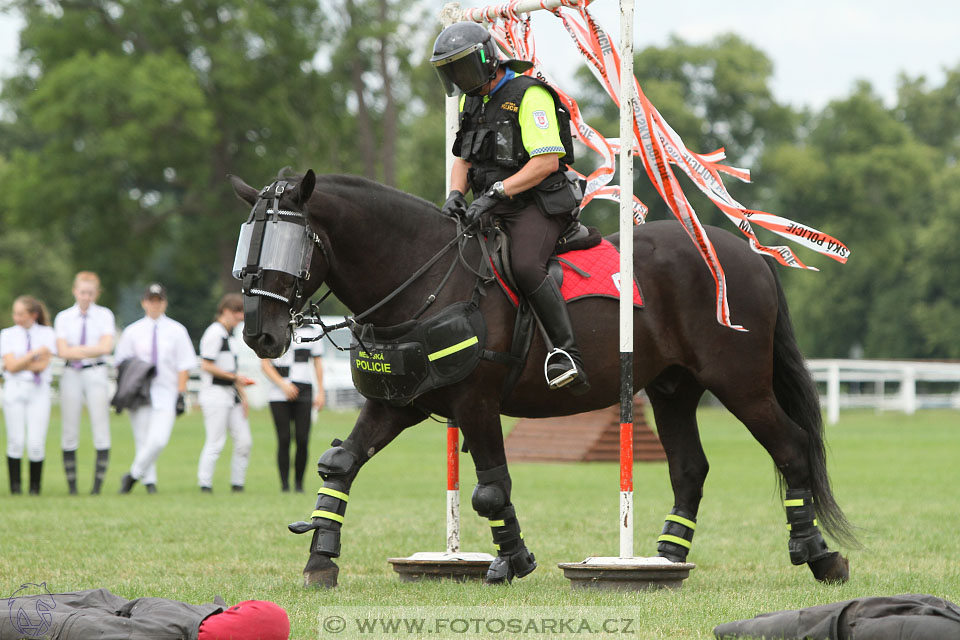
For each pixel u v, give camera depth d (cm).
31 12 12631
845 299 19100
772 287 2088
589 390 1941
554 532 2781
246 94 12488
